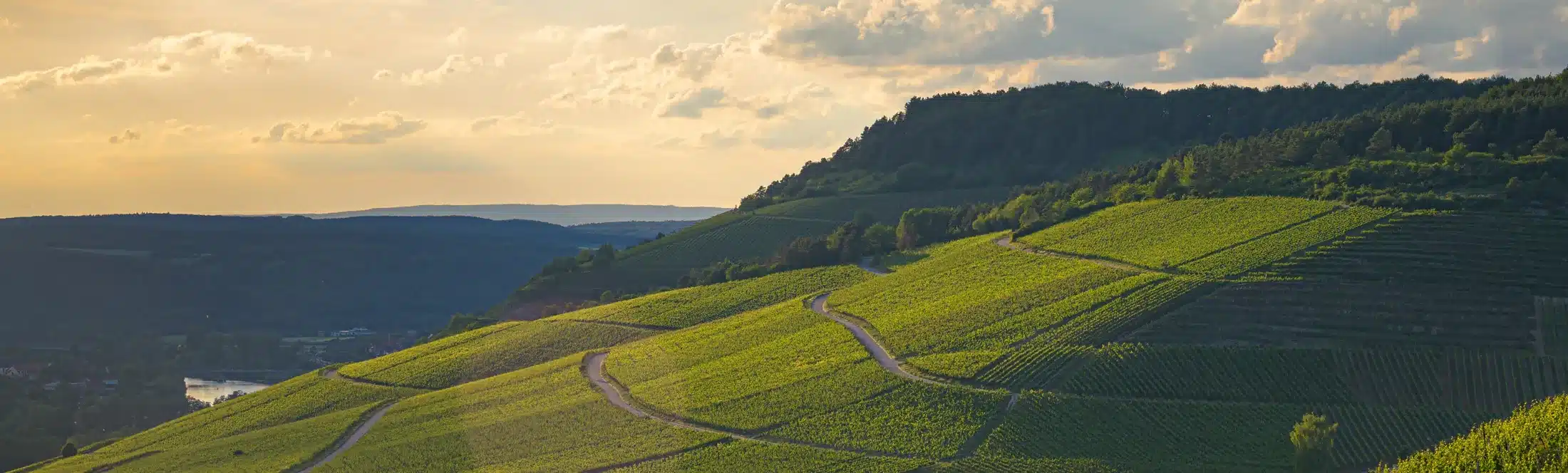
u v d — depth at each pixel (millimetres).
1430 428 96625
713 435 111375
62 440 180250
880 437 105188
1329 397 102812
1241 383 105688
